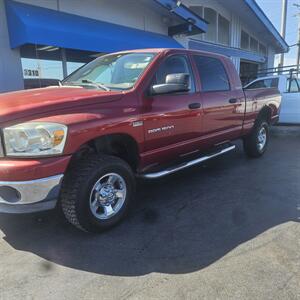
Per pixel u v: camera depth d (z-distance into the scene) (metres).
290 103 9.64
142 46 9.86
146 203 4.26
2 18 7.36
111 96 3.43
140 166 3.89
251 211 3.99
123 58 4.30
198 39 15.29
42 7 8.20
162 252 3.09
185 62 4.50
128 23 10.89
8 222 3.72
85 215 3.22
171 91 3.69
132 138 3.61
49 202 2.98
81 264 2.91
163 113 3.92
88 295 2.50
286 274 2.71
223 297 2.45
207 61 4.97
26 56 8.13
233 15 18.44
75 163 3.26
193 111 4.41
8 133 2.85
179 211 4.00
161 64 4.05
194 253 3.06
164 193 4.62
